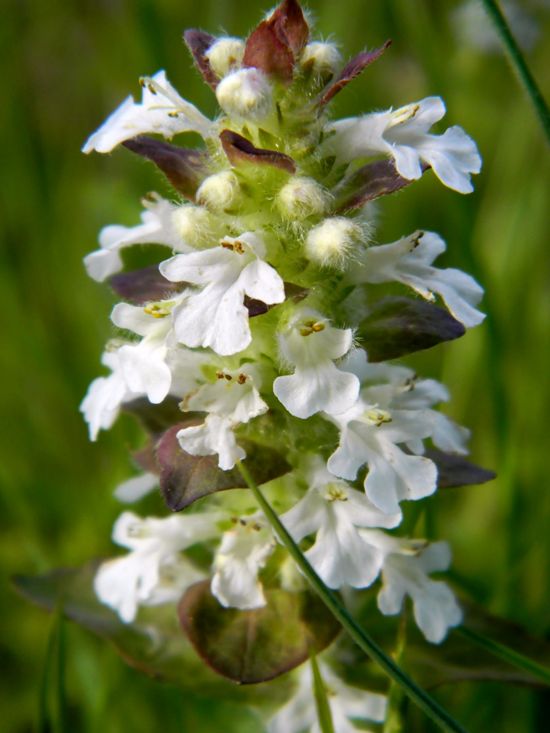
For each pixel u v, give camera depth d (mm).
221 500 118
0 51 220
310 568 96
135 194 207
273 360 107
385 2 216
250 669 109
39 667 156
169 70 206
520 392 178
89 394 113
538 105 116
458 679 117
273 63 101
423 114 102
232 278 95
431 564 111
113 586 119
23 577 130
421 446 103
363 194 102
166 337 100
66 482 175
